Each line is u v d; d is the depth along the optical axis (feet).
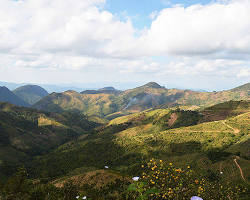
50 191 57.11
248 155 297.12
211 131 528.63
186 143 476.54
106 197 60.95
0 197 43.70
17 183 50.90
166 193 20.85
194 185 24.50
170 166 23.43
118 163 464.65
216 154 285.64
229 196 44.37
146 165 24.36
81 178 200.95
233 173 205.05
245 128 496.23
